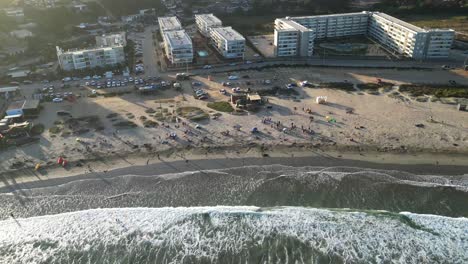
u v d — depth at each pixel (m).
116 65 151.38
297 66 148.62
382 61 152.25
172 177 83.50
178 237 69.50
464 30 185.38
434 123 102.12
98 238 69.88
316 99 116.50
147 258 66.12
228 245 67.75
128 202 77.56
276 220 71.81
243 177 82.81
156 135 99.38
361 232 68.56
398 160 87.00
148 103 118.50
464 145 91.94
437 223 69.44
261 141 95.75
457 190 76.75
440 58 153.12
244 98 115.94
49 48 173.50
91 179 83.88
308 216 72.31
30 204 77.81
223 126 103.00
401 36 159.50
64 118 109.94
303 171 83.94
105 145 95.62
